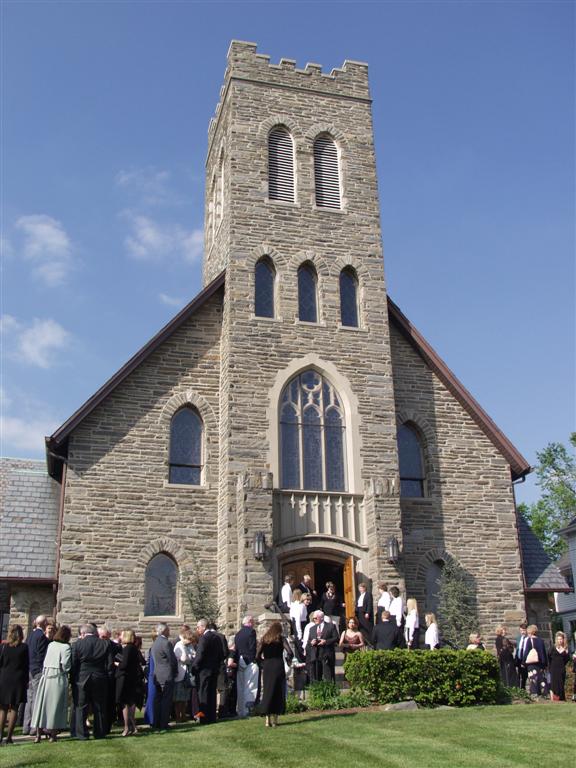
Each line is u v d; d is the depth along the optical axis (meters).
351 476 26.20
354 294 28.88
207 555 25.23
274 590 24.06
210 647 16.58
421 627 26.02
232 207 28.19
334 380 27.17
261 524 23.88
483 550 27.64
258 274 28.02
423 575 26.80
